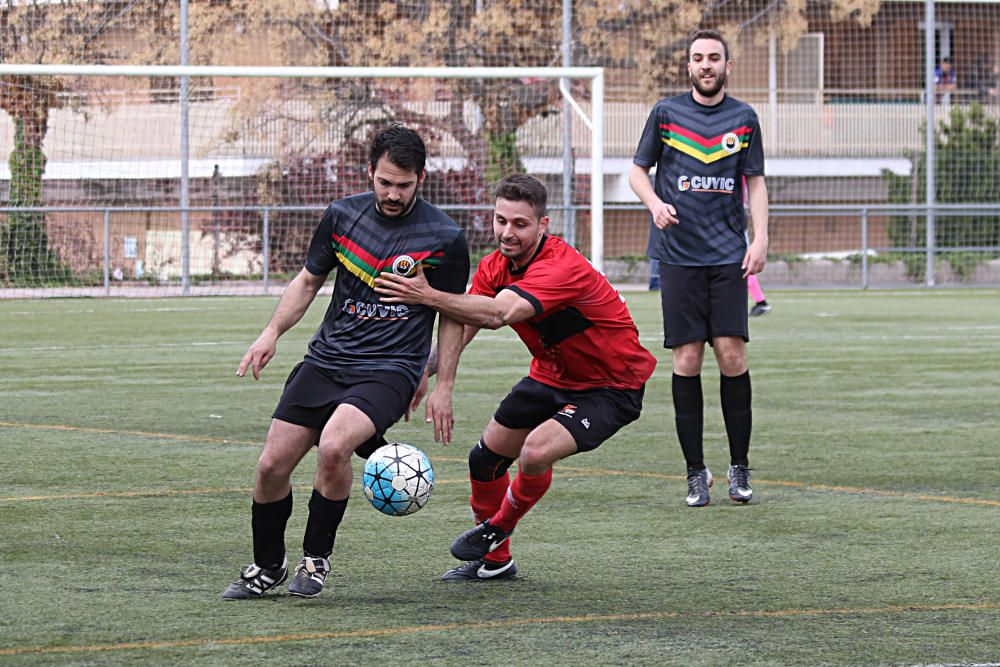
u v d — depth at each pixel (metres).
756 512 16.94
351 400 12.47
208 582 13.13
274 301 59.34
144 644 10.91
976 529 15.84
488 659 10.52
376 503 12.70
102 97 68.38
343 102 71.75
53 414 25.30
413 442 22.34
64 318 48.72
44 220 64.50
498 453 14.03
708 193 18.52
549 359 14.33
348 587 13.03
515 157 72.50
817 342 40.59
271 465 12.39
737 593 12.80
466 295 13.18
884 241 89.81
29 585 12.88
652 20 78.62
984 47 94.44
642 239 82.12
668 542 15.20
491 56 75.12
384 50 73.81
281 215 69.38
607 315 14.11
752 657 10.60
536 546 14.99
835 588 12.99
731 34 82.06
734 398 17.83
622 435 23.36
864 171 89.75
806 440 22.83
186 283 65.06
